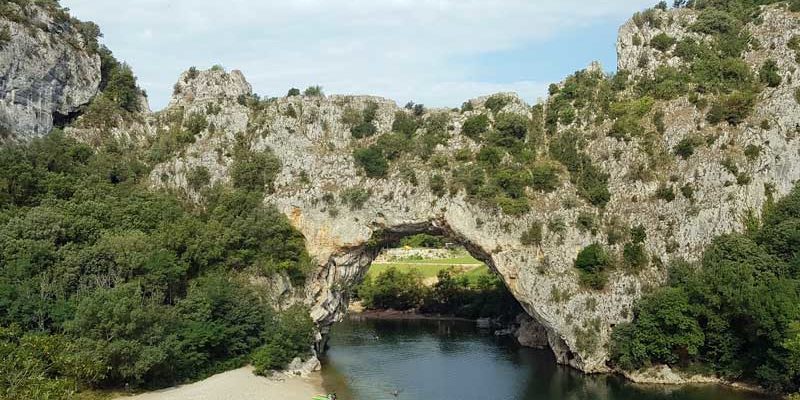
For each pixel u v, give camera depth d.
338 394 76.19
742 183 86.19
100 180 94.38
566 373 86.88
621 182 93.38
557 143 99.94
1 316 67.12
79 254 74.94
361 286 162.12
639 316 82.31
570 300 86.62
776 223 83.75
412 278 157.62
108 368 64.06
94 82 110.12
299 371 84.44
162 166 103.81
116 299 67.69
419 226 97.31
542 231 90.94
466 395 76.19
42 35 101.19
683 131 93.06
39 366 59.19
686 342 77.94
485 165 96.81
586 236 89.88
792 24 98.88
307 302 95.75
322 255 97.50
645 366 81.88
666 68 103.12
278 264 92.50
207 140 106.56
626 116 98.12
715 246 82.50
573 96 105.50
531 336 109.94
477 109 106.56
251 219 92.88
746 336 75.62
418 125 105.88
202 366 77.50
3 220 76.75
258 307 85.56
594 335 85.25
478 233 92.62
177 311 76.56
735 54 101.69
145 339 68.50
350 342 114.75
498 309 136.38
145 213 89.38
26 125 96.00
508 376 86.12
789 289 72.31
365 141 106.06
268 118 107.00
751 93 93.81
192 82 123.88
